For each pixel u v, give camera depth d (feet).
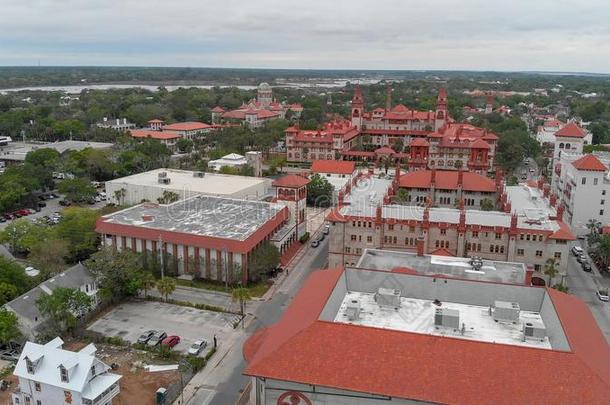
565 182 621.31
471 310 277.03
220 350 333.01
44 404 264.31
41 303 337.52
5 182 631.15
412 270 322.96
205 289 425.28
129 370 310.45
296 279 448.65
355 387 207.51
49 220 579.89
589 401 192.75
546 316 260.42
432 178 561.02
